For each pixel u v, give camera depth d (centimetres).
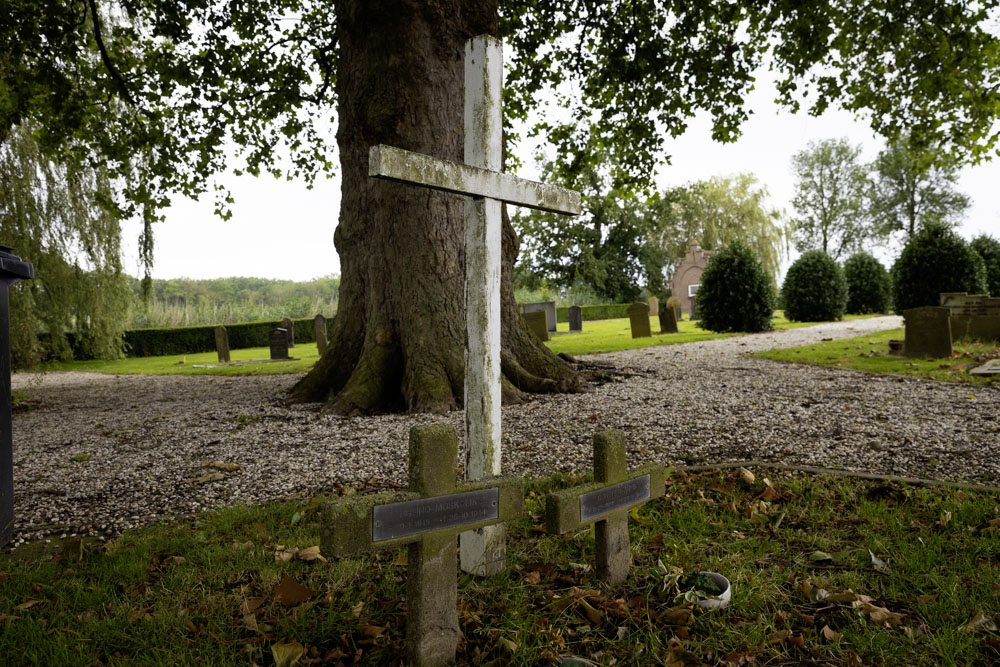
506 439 526
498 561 250
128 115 1075
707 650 196
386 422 617
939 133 1131
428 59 696
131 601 238
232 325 3084
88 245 1527
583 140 1299
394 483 414
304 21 1123
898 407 603
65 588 252
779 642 200
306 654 197
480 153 239
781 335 1625
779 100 1123
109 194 1512
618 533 241
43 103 933
